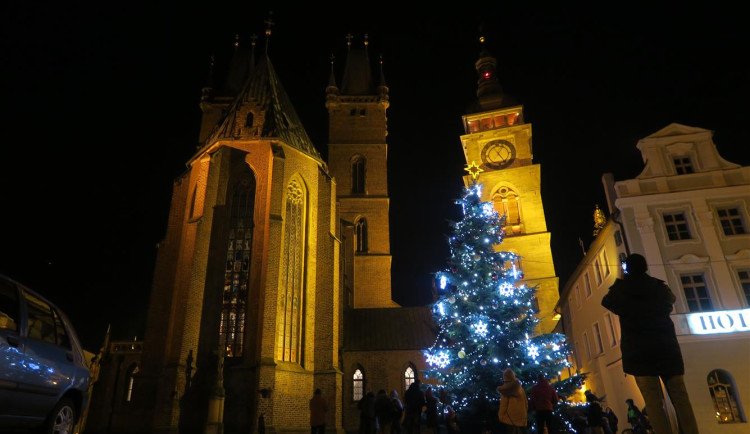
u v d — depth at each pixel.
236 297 36.41
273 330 34.06
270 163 39.72
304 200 41.91
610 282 31.66
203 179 38.59
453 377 25.16
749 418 23.44
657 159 30.20
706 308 26.41
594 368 36.81
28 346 8.18
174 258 40.34
